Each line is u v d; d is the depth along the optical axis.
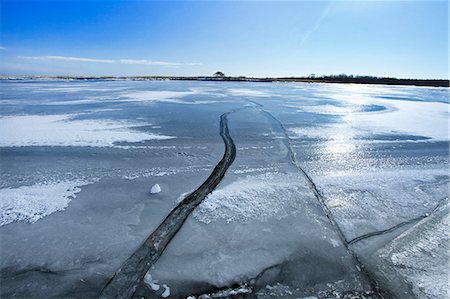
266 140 5.91
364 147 5.55
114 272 2.17
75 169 4.16
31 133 6.09
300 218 2.93
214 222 2.82
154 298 1.96
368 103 13.20
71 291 2.00
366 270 2.26
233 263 2.28
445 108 11.71
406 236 2.69
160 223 2.79
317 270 2.24
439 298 1.98
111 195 3.35
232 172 4.12
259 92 19.02
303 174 4.10
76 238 2.55
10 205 3.08
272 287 2.08
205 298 1.98
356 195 3.47
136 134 6.21
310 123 7.83
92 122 7.40
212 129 6.84
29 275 2.13
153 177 3.90
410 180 3.95
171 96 14.75
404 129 7.27
